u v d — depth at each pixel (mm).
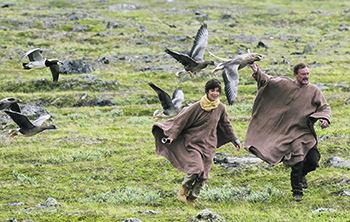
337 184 28016
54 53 109812
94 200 29484
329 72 90812
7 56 105500
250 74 90125
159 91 26406
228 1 194875
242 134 49031
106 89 82375
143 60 105250
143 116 65750
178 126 26250
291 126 26219
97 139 49812
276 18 159750
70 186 33344
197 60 25406
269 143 26516
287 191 28703
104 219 24000
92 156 41438
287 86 26625
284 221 22453
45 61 29484
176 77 90250
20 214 25469
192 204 27172
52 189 32531
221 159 36625
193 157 26062
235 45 119562
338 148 36625
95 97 76125
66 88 82312
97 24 140250
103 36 126938
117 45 120062
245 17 162500
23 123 26547
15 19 139250
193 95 78375
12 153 43875
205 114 26375
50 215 25266
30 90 81312
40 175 36438
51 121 61656
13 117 26094
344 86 75500
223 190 29125
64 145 47531
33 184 33844
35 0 189625
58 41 121062
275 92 26828
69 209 26656
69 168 38031
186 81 87938
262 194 27609
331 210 23766
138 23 143000
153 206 27828
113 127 57062
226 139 27750
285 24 152750
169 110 26906
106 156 42281
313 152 26125
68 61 93750
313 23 151375
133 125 58875
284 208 25141
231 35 132750
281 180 30984
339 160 32656
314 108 26062
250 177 32156
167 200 28734
